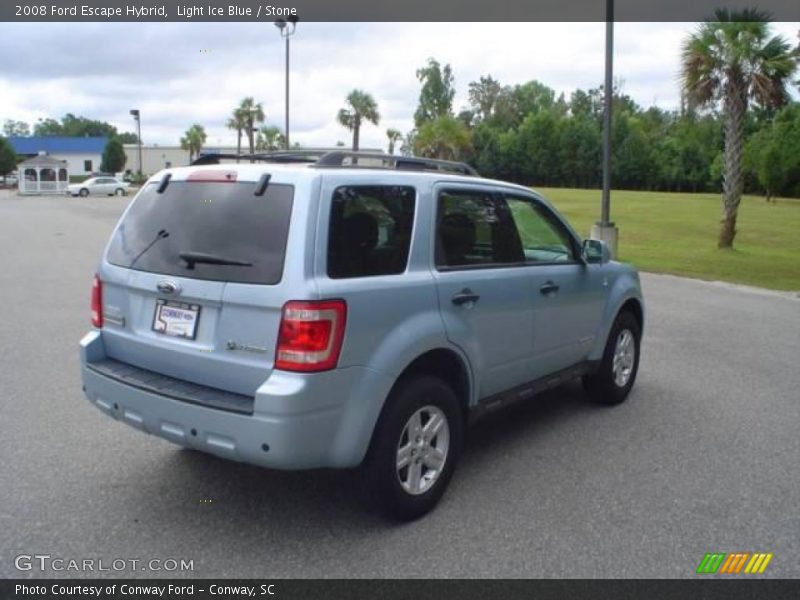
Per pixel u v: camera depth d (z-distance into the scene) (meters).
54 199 50.28
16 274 13.41
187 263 3.86
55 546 3.74
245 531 3.94
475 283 4.46
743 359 8.30
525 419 5.98
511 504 4.33
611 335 6.16
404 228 4.11
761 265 19.06
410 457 4.04
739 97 21.28
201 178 4.04
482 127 90.31
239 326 3.63
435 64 92.81
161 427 3.80
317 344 3.49
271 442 3.45
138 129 70.56
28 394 6.19
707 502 4.41
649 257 20.66
